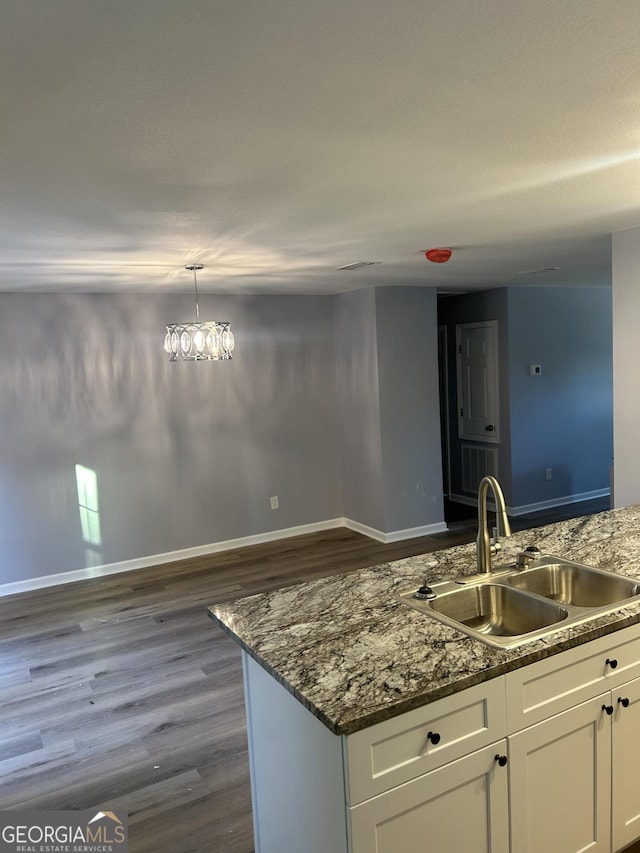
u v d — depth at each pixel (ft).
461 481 24.59
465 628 6.53
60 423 17.17
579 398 23.32
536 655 5.93
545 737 6.11
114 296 17.62
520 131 6.16
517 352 21.66
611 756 6.68
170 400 18.58
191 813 8.28
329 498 21.44
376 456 19.70
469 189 8.21
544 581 8.23
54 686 11.82
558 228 11.22
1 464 16.56
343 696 5.30
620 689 6.68
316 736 5.46
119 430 17.94
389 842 5.25
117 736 10.11
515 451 21.94
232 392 19.49
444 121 5.80
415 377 19.90
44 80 4.62
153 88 4.83
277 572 17.49
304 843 5.87
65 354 17.12
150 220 9.06
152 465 18.45
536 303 21.91
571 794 6.40
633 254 11.74
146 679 11.94
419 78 4.87
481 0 3.79
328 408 21.16
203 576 17.47
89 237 10.01
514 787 5.93
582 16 4.02
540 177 7.80
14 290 16.01
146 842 7.81
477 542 8.09
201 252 11.72
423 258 13.65
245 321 19.52
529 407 22.12
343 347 20.71
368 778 5.09
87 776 9.13
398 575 8.28
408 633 6.49
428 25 4.07
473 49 4.43
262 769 6.63
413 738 5.30
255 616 7.16
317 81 4.83
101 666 12.55
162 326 18.31
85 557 17.74
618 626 6.55
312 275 15.55
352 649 6.18
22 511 16.87
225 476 19.57
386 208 9.00
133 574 17.95
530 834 6.11
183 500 18.98
